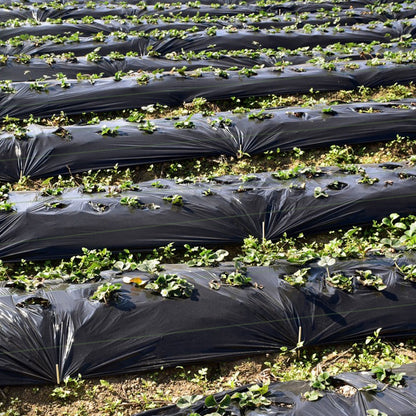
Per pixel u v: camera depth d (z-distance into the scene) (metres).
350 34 15.26
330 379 5.84
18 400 5.87
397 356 6.44
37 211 8.08
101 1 19.08
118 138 9.84
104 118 11.20
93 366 6.07
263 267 7.16
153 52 13.27
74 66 12.79
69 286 6.80
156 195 8.52
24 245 7.79
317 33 15.16
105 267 7.32
